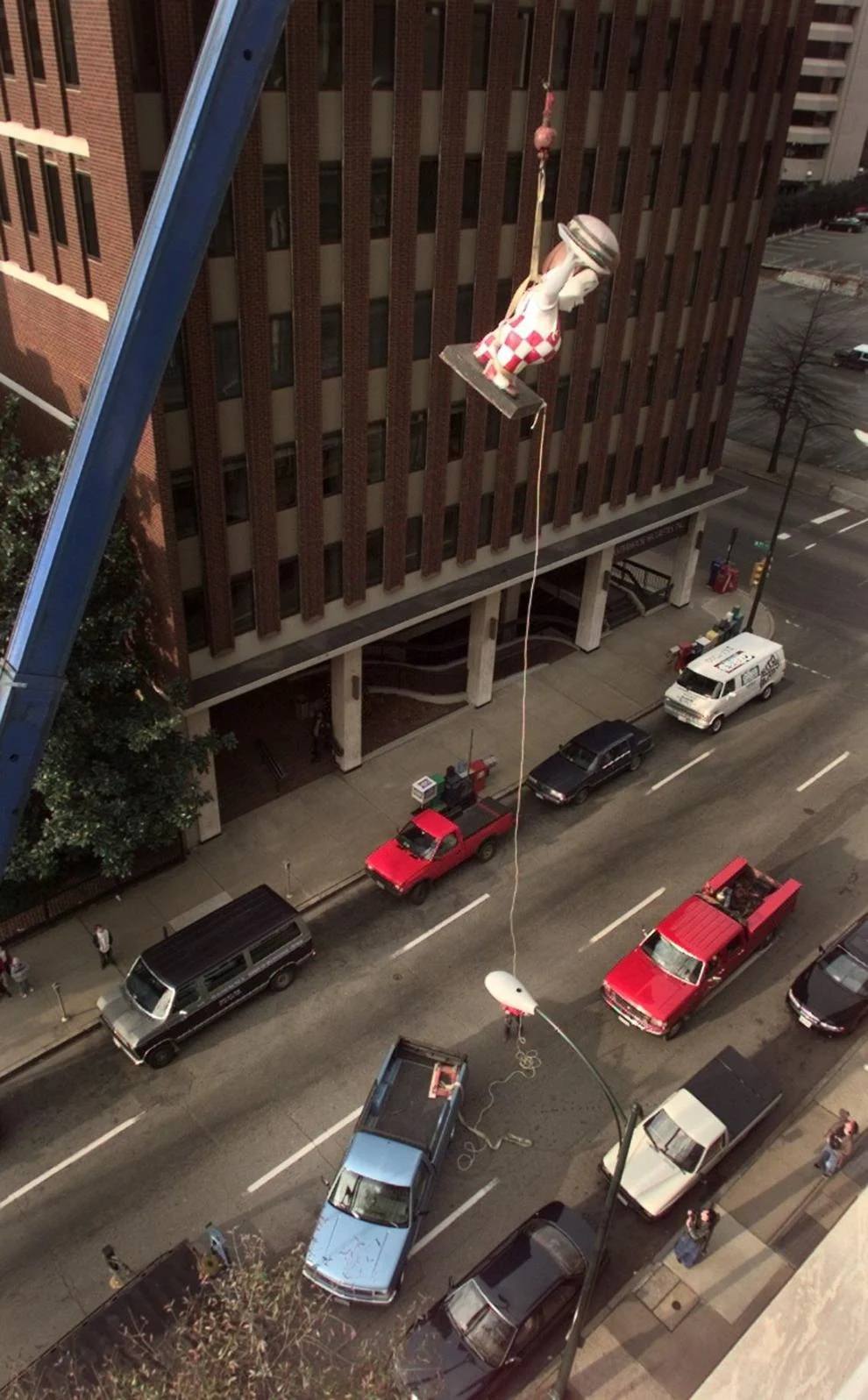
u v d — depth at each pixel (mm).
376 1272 17391
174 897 25734
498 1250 17531
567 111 24969
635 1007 22281
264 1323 15555
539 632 37500
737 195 30938
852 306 74562
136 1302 16750
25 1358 16953
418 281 24125
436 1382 16047
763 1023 23141
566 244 9289
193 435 21422
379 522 26719
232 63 10750
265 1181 19688
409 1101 20078
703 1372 17047
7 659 12984
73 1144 20266
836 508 47938
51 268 22141
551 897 26281
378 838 27844
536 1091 21453
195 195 11219
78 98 18516
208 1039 22391
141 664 24531
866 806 29594
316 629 26625
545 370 28094
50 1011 22797
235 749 30672
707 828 28609
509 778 30344
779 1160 20312
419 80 21484
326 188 21266
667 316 31031
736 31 27516
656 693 34625
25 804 13914
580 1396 16719
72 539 12344
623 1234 18969
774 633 38250
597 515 33344
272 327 21812
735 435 55406
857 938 23781
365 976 23953
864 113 108562
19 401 25266
